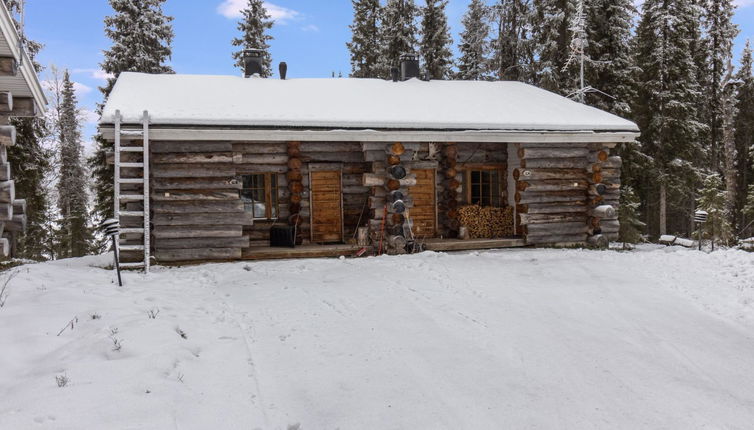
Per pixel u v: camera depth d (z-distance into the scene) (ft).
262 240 41.09
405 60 52.29
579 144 42.96
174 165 35.01
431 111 40.88
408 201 38.83
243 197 40.93
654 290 27.30
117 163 30.76
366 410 14.42
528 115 42.19
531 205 42.39
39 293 21.94
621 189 65.98
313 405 14.65
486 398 15.28
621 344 19.85
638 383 16.66
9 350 15.16
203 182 35.40
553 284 28.32
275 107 38.32
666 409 14.97
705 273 31.09
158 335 17.47
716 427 13.97
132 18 67.41
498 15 81.46
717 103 85.20
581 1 55.47
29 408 11.69
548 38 69.46
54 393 12.53
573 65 66.03
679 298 25.93
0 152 24.35
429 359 17.88
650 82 74.08
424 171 45.19
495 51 83.82
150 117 32.76
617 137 42.11
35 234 70.28
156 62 68.54
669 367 17.95
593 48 67.21
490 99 46.55
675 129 73.72
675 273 31.09
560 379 16.72
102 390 12.94
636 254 37.50
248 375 16.06
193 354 17.10
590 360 18.31
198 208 35.22
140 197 31.09
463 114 40.75
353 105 40.73
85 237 80.79
